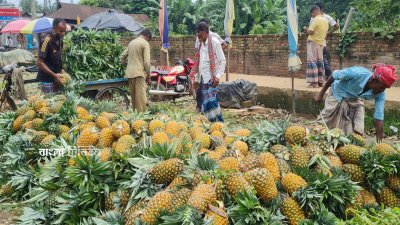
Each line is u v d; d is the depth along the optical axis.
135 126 4.58
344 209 3.26
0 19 34.75
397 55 10.70
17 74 10.26
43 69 7.51
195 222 2.70
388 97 9.08
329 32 12.03
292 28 8.69
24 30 23.56
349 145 3.75
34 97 6.14
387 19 11.09
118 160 3.79
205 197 2.86
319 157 3.55
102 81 9.65
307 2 26.81
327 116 5.59
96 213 3.63
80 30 10.38
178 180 3.25
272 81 12.66
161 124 4.60
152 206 3.02
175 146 3.66
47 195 4.00
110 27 24.19
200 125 4.92
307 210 3.12
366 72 5.13
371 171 3.50
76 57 9.68
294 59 8.93
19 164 5.00
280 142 3.99
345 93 5.38
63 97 6.18
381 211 3.12
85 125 4.96
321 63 10.94
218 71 7.52
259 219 2.88
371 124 8.66
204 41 7.53
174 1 27.17
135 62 8.70
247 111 10.60
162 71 12.28
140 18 34.78
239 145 3.98
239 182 3.03
